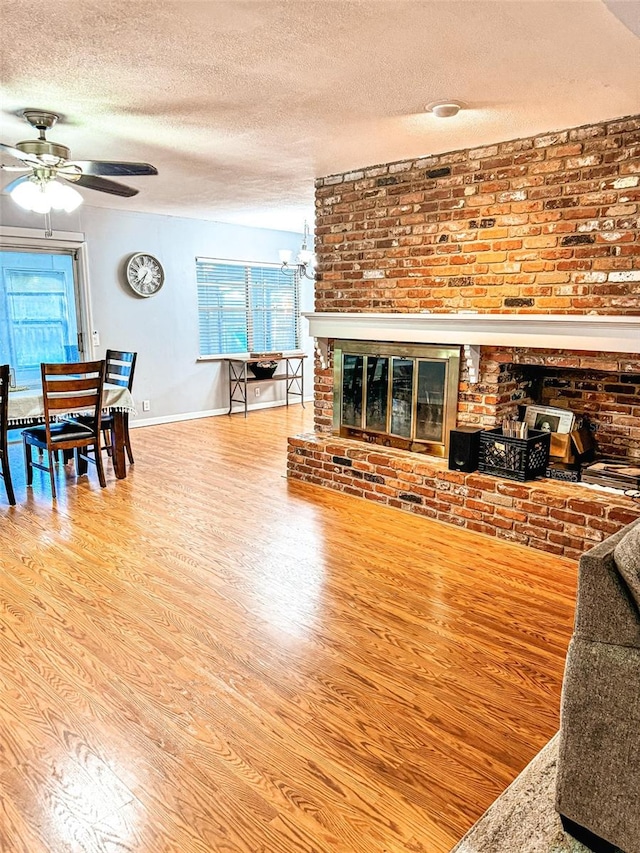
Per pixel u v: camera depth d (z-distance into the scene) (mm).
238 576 2906
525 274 3387
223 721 1897
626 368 3125
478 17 1962
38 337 5723
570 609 2613
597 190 3072
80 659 2221
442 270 3758
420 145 3500
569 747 1462
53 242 5582
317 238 4496
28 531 3461
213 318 7242
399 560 3107
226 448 5559
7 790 1619
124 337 6281
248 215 6418
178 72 2451
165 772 1685
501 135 3283
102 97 2748
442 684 2096
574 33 2070
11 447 5602
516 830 1513
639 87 2564
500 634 2414
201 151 3682
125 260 6160
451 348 3711
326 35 2111
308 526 3578
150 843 1458
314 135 3324
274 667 2186
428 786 1646
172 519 3674
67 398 3961
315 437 4508
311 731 1856
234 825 1514
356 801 1594
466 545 3309
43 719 1900
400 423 4070
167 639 2357
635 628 1363
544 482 3352
